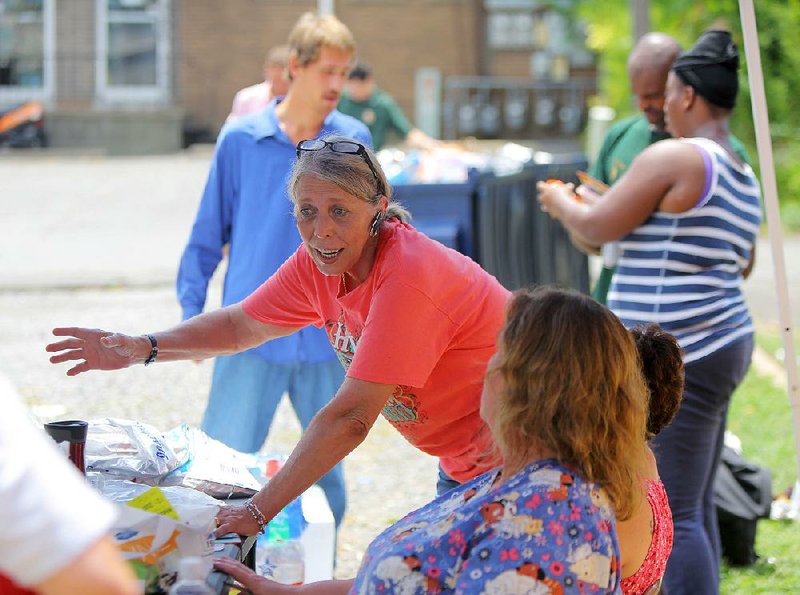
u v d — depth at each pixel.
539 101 71.38
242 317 9.06
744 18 10.83
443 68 71.38
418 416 8.45
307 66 12.12
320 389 12.47
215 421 12.40
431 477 17.17
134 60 69.00
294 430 19.28
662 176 10.84
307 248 7.87
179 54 68.88
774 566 13.68
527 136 71.69
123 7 68.56
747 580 13.21
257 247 12.26
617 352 6.17
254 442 12.45
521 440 6.19
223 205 12.55
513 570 5.82
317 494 11.16
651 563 6.86
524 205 22.16
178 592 6.00
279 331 9.15
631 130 14.12
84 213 44.25
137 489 7.18
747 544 13.62
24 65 68.62
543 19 71.44
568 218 11.72
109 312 28.05
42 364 22.97
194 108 69.25
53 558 4.37
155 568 6.42
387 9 70.50
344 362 8.79
